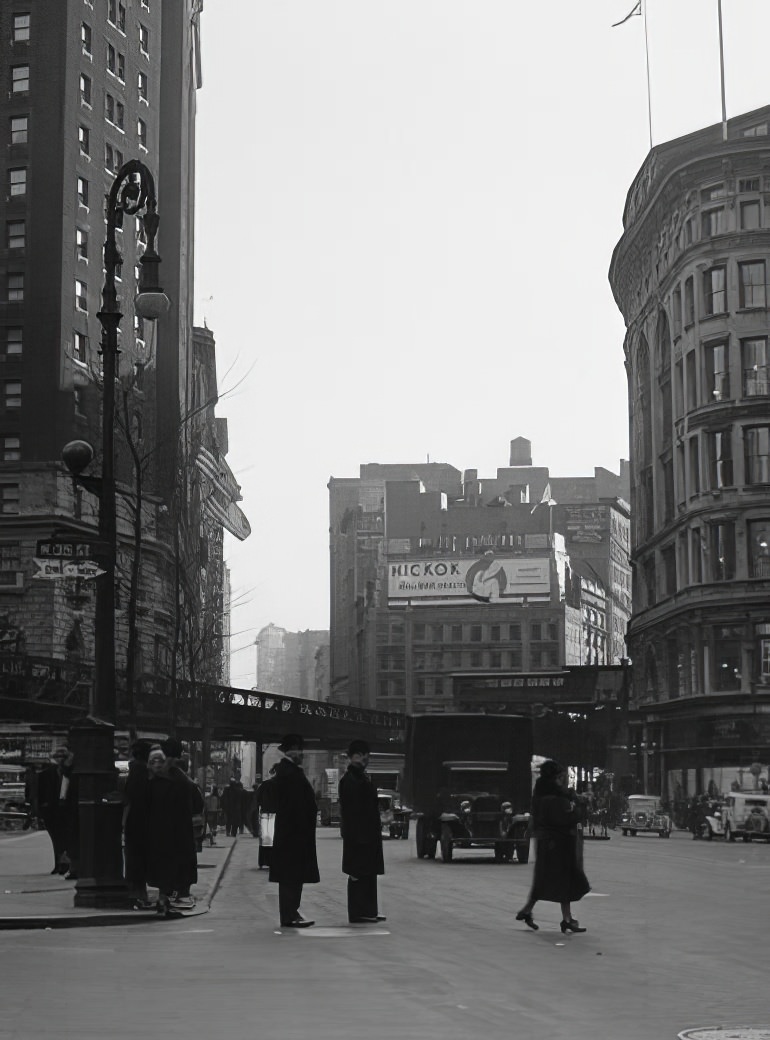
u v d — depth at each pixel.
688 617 76.62
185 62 102.25
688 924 18.83
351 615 185.12
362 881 18.67
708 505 75.38
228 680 131.25
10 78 83.31
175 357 95.50
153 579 82.44
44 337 80.31
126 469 81.19
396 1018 10.45
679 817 73.44
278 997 11.57
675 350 81.25
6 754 69.81
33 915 18.25
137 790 19.44
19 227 81.88
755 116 84.12
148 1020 10.33
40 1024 10.12
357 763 18.86
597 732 88.38
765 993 12.03
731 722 72.88
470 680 91.56
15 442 79.50
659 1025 10.20
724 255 76.62
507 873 31.48
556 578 156.12
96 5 87.00
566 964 14.00
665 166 79.62
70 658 75.62
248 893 24.75
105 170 87.12
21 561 77.38
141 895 19.53
